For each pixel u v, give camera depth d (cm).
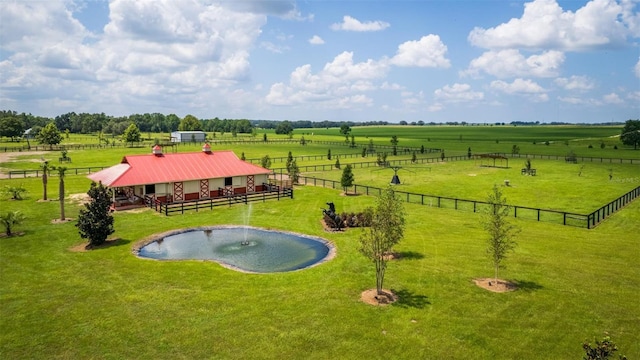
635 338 1659
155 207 4116
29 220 3575
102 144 12838
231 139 16838
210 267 2473
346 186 5034
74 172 6719
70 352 1562
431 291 2105
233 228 3456
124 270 2414
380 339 1652
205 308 1911
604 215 3731
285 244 3011
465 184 5894
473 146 14075
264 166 6769
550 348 1597
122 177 4231
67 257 2645
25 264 2506
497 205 2261
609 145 13788
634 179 6188
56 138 11200
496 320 1803
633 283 2192
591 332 1706
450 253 2705
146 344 1612
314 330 1714
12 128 14975
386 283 2209
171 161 4678
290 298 2022
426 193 5175
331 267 2466
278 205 4341
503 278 2272
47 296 2045
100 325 1756
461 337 1669
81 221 2858
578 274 2322
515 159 9350
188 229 3406
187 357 1527
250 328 1730
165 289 2131
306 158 9750
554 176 6625
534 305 1944
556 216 3869
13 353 1556
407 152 11481
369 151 11519
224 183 4788
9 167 7312
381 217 2047
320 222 3619
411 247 2836
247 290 2122
